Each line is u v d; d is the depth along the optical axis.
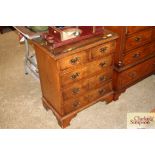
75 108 2.80
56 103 2.72
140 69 3.34
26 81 3.76
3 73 3.97
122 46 2.84
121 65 2.99
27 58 3.82
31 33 2.72
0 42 5.06
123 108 3.12
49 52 2.28
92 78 2.74
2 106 3.22
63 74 2.40
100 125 2.87
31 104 3.25
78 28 2.53
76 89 2.64
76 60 2.41
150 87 3.53
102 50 2.60
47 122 2.93
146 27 2.95
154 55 3.41
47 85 2.77
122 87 3.23
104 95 3.05
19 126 2.87
